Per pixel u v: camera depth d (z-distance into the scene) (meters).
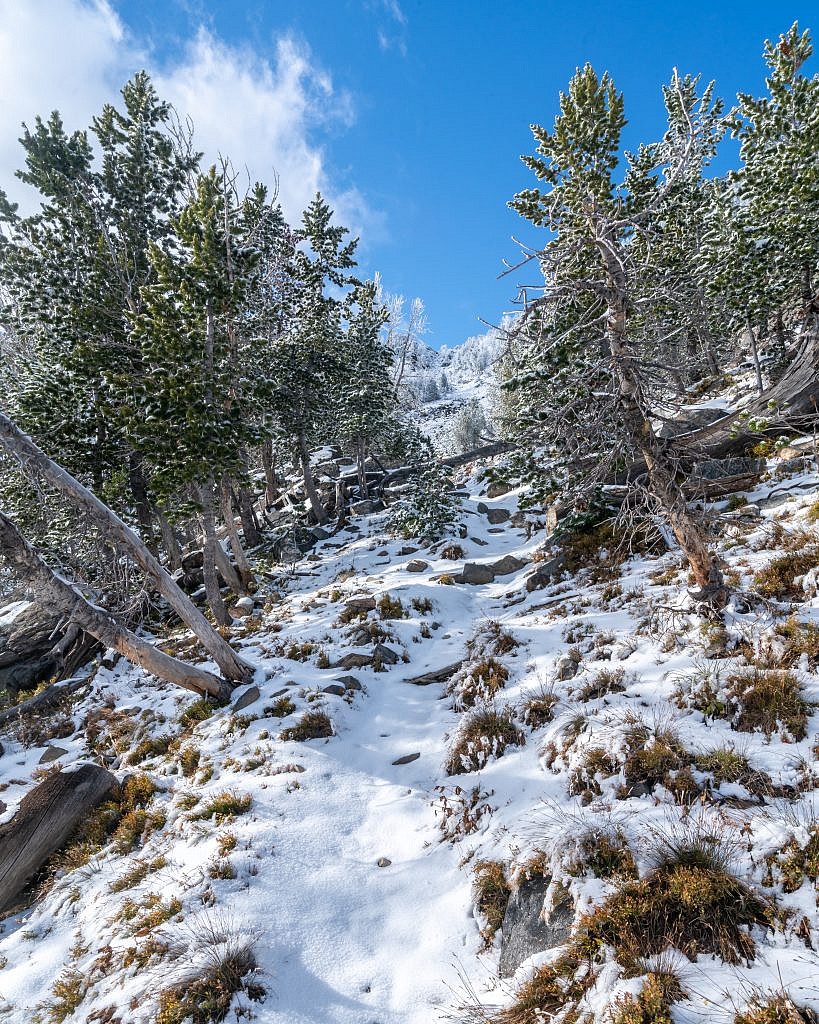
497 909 5.11
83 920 5.99
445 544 18.09
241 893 5.75
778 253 15.72
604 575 11.27
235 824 6.79
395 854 6.27
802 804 4.56
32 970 5.48
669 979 3.66
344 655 10.98
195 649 14.07
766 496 11.20
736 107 16.67
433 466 20.86
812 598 7.10
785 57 15.78
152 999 4.64
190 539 29.47
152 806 7.66
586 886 4.53
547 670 8.25
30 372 18.59
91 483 18.94
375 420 26.48
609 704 6.77
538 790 6.09
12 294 20.48
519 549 16.69
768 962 3.59
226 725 9.12
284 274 25.83
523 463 12.45
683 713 6.13
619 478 12.95
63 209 21.11
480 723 7.52
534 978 4.11
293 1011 4.56
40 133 21.11
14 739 11.77
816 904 3.79
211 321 15.80
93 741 10.48
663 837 4.62
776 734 5.41
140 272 20.44
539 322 7.21
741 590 7.74
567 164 15.23
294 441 26.53
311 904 5.66
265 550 23.17
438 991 4.63
